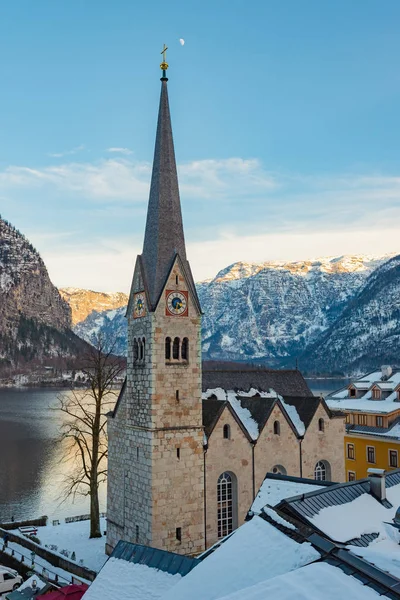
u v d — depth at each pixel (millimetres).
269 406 70625
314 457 72875
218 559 30609
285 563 28125
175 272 63656
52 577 61062
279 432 70250
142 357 63562
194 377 63375
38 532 79188
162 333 61906
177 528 60688
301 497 37188
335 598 22781
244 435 67188
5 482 118625
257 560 29344
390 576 24281
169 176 66188
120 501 66812
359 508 38375
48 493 110750
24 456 146125
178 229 65750
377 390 98625
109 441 70500
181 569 34344
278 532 31359
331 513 36250
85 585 50688
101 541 74062
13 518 88188
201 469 62656
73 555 66000
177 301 63250
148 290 62875
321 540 28781
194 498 61969
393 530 36156
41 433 186750
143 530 60781
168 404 61531
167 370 61781
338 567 25844
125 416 66875
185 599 28219
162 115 67062
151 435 60188
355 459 93250
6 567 63000
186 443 62000
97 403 78375
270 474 49375
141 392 62781
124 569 35875
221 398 75188
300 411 75250
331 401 105250
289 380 86062
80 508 100688
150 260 64312
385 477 45438
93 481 77062
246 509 66500
